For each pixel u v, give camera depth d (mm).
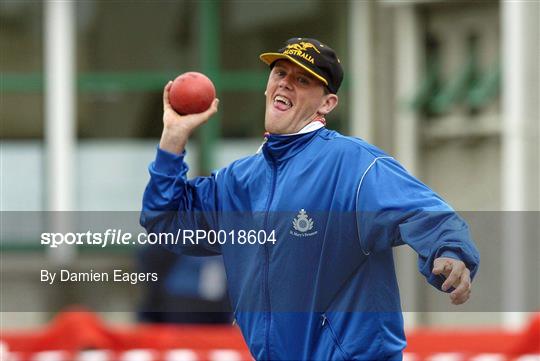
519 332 27672
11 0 41188
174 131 16484
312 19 41094
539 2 36250
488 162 38406
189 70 41406
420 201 15445
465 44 38969
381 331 15938
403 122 39969
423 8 39875
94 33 41438
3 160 41312
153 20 41469
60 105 41375
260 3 41281
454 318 37812
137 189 41656
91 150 41625
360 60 40844
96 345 27672
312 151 16156
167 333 28000
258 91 41344
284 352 16094
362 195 15719
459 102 38969
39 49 41281
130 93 41562
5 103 41312
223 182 16859
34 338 27812
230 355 27766
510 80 36594
